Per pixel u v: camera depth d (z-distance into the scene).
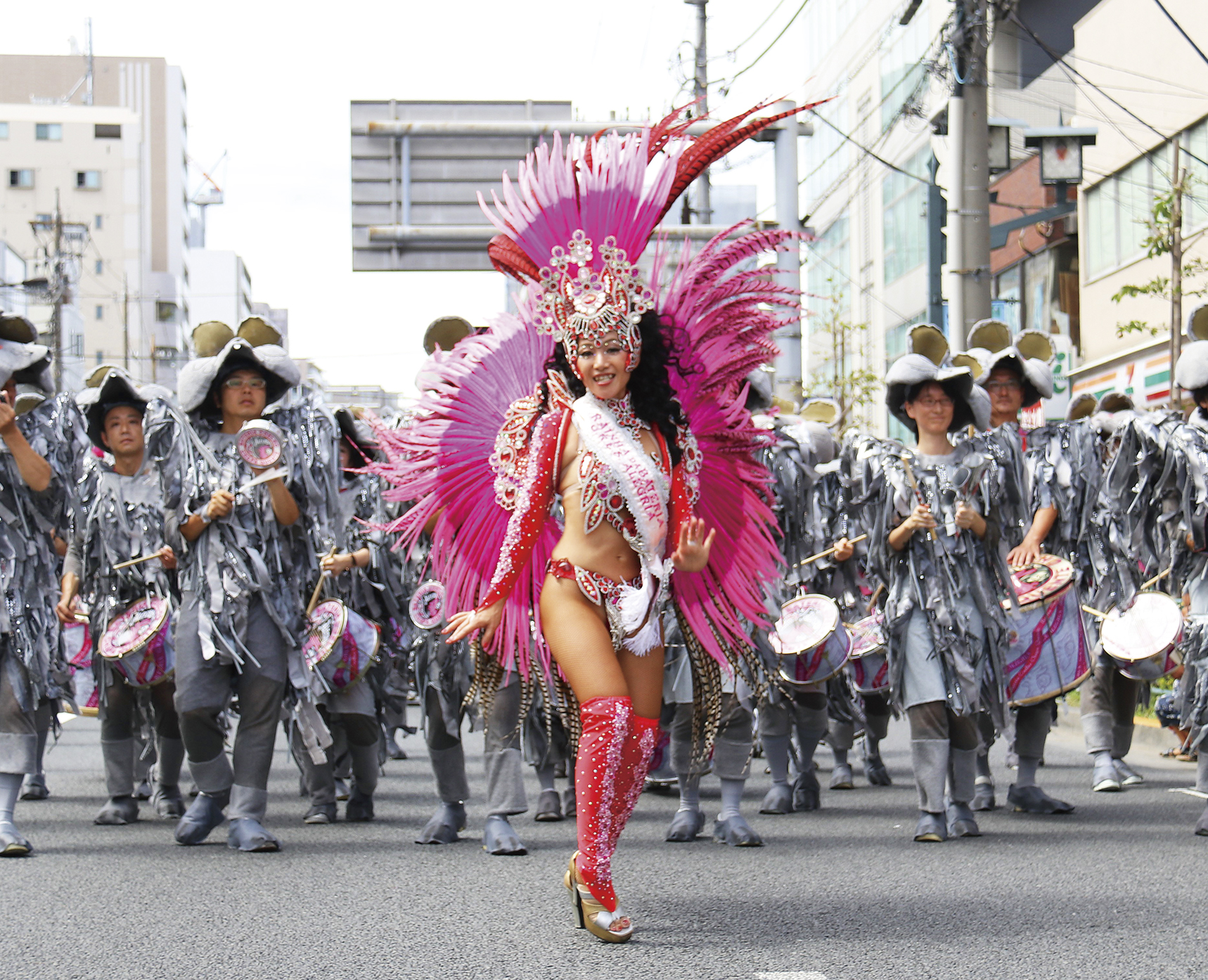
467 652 6.62
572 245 4.96
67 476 6.95
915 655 6.68
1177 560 7.17
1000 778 9.00
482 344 5.24
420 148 17.02
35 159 76.50
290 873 5.96
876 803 8.11
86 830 7.30
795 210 17.11
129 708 7.59
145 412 7.55
